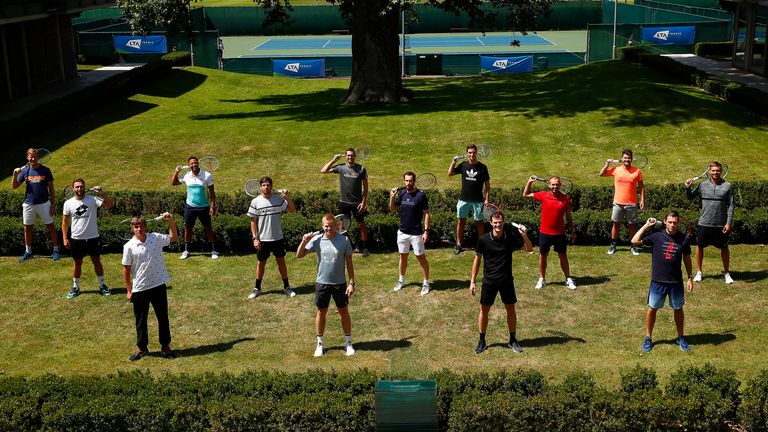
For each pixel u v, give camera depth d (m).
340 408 9.01
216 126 27.58
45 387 9.60
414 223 13.41
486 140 24.98
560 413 8.92
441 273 14.67
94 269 15.24
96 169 22.80
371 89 31.89
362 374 9.68
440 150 24.22
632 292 13.45
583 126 25.73
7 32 32.66
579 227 16.16
